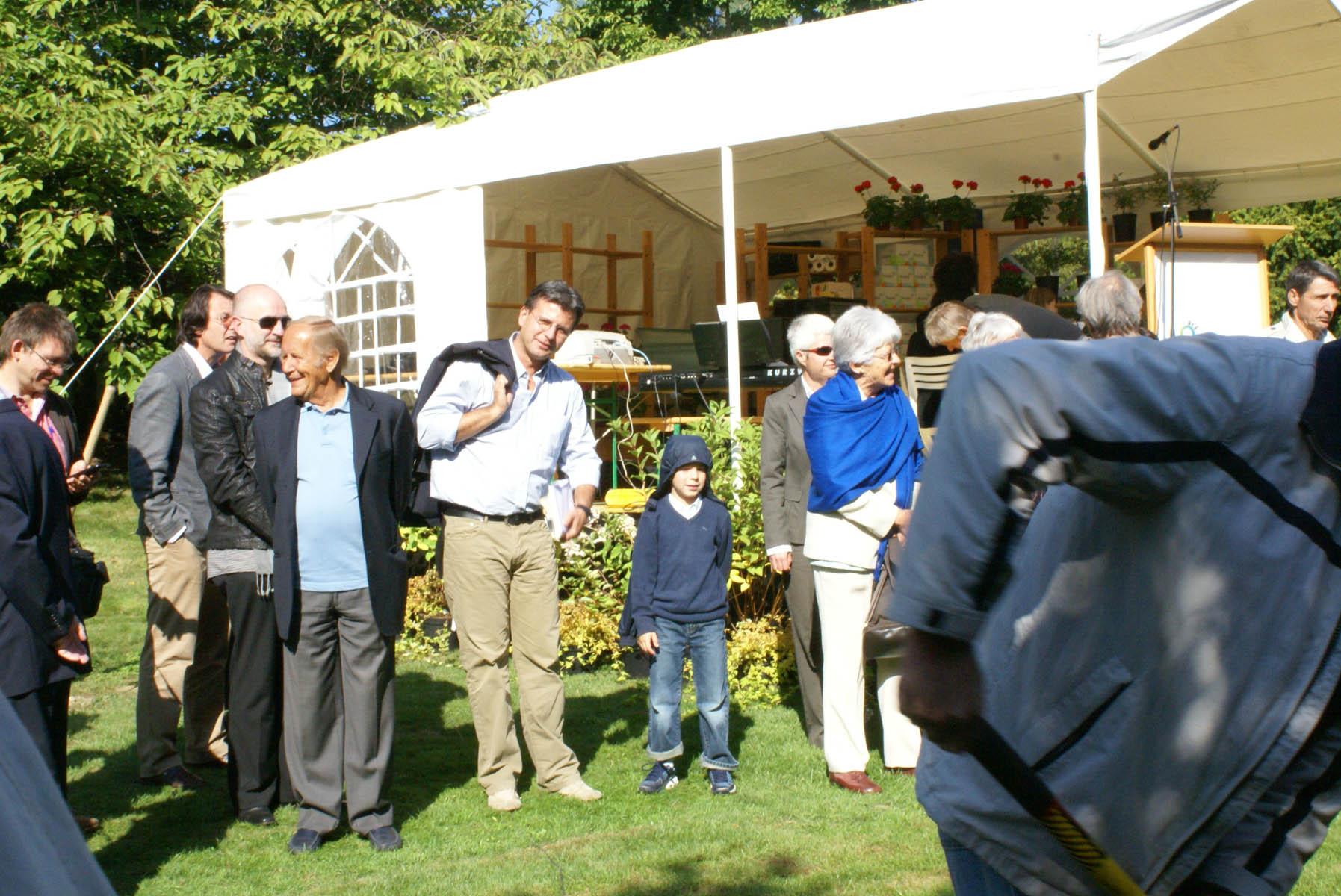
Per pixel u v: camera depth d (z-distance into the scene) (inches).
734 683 269.0
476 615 196.9
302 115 633.6
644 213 478.6
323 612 180.4
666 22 853.8
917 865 165.8
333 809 182.2
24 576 148.8
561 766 203.9
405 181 346.3
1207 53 276.2
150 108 561.3
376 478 182.5
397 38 568.4
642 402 356.8
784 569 225.9
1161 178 377.7
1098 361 63.4
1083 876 71.7
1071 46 232.5
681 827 185.3
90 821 188.7
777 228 502.9
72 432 198.8
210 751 218.8
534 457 197.6
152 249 539.2
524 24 711.7
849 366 198.4
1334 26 257.4
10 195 487.8
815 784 205.3
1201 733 67.4
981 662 74.4
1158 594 67.8
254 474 187.3
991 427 62.7
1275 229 235.3
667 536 203.5
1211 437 64.3
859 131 370.3
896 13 270.5
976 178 422.6
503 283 441.1
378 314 360.5
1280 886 71.0
